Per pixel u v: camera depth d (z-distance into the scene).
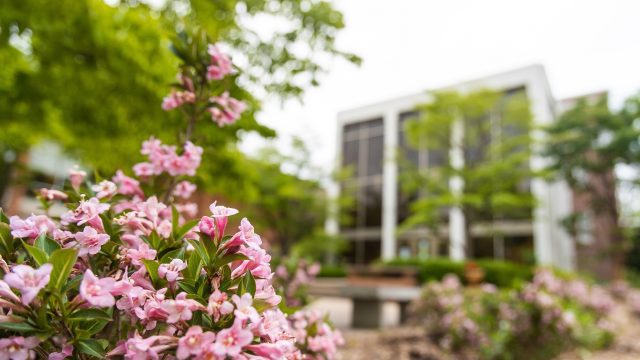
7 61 4.81
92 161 5.37
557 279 6.94
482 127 16.50
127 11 4.02
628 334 7.94
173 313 0.95
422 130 16.84
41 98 4.84
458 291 6.89
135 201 1.62
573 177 21.75
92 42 4.15
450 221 21.92
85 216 1.19
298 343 1.80
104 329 1.29
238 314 0.89
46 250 1.07
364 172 26.25
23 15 3.86
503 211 16.78
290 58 3.77
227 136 3.90
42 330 0.95
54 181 14.35
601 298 7.43
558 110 28.39
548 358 5.18
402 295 8.99
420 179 17.52
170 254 1.21
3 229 1.13
